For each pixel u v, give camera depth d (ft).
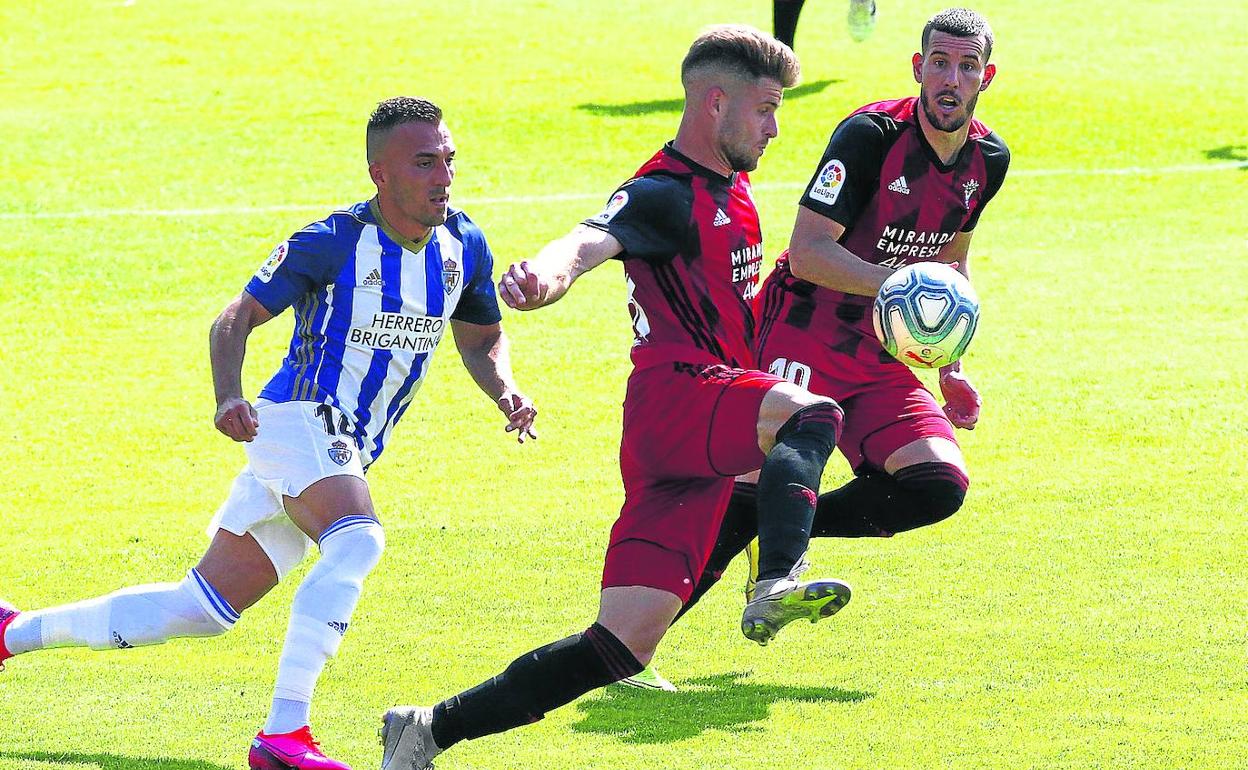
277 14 263.29
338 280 53.62
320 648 50.42
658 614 50.01
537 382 118.52
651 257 50.52
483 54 242.17
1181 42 249.14
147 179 185.26
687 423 50.03
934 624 68.90
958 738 54.75
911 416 65.10
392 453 102.42
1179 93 220.43
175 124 208.74
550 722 57.72
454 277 55.98
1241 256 153.28
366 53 242.78
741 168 52.06
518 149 197.26
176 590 55.16
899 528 64.54
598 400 114.42
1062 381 115.65
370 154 53.26
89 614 54.90
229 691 61.52
